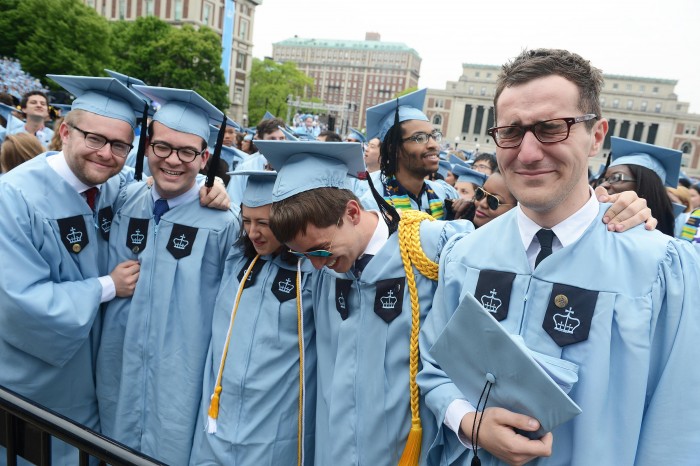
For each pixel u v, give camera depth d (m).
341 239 1.57
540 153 1.18
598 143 1.26
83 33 28.39
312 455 2.00
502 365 1.19
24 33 27.61
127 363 2.16
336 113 74.56
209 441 1.94
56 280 2.11
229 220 2.26
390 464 1.61
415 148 2.93
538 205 1.23
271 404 1.90
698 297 1.17
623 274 1.22
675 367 1.15
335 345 1.73
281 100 60.12
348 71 109.12
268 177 1.88
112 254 2.27
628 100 67.00
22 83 14.16
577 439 1.18
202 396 2.09
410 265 1.61
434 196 3.30
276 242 1.93
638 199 1.33
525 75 1.19
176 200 2.25
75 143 2.05
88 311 2.06
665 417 1.15
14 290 1.92
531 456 1.18
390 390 1.59
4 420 1.41
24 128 6.69
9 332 2.01
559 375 1.14
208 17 47.12
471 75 70.25
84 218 2.17
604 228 1.29
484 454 1.34
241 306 1.99
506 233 1.41
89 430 1.20
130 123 2.17
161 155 2.09
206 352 2.17
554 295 1.26
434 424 1.59
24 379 2.10
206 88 35.62
